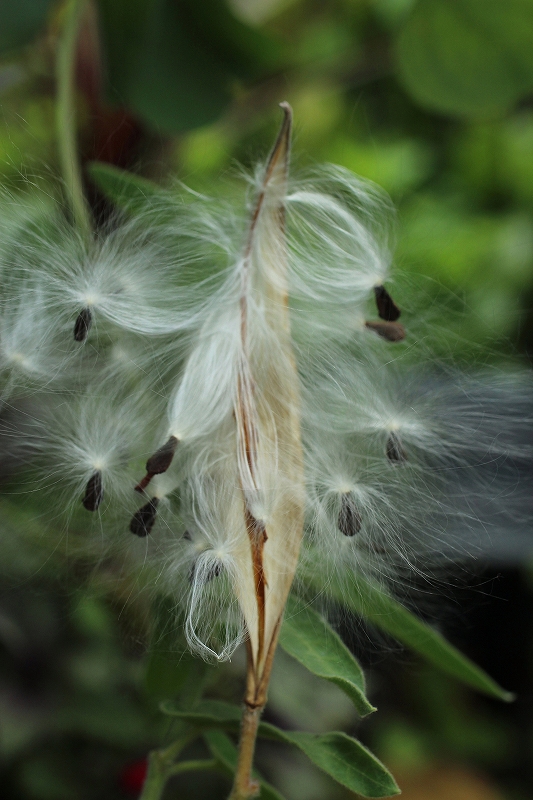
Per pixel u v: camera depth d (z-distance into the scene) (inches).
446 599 13.1
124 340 12.6
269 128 19.5
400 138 26.2
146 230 12.8
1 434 12.7
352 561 12.4
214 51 16.2
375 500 12.5
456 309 13.4
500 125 26.4
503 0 15.7
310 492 12.3
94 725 20.0
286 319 12.0
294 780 21.3
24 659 20.2
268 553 11.8
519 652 25.9
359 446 12.5
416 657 15.3
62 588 13.5
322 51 22.4
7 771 20.3
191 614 11.9
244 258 12.2
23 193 13.6
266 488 11.8
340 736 12.0
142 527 12.0
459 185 26.6
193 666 12.7
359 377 12.6
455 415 12.9
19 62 16.6
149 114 15.9
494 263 23.2
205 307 12.4
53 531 12.8
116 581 13.0
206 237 12.8
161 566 12.3
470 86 16.8
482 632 25.9
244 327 12.0
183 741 12.7
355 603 12.5
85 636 20.6
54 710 20.2
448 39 16.3
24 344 12.6
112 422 12.5
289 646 12.0
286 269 12.1
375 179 22.6
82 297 12.5
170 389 12.5
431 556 12.5
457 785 25.4
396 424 12.5
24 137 15.1
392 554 12.4
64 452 12.6
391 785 11.8
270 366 12.0
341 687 11.8
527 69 16.5
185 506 12.2
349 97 25.4
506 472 12.9
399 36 16.5
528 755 26.8
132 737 20.0
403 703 27.5
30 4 15.8
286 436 11.9
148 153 16.1
